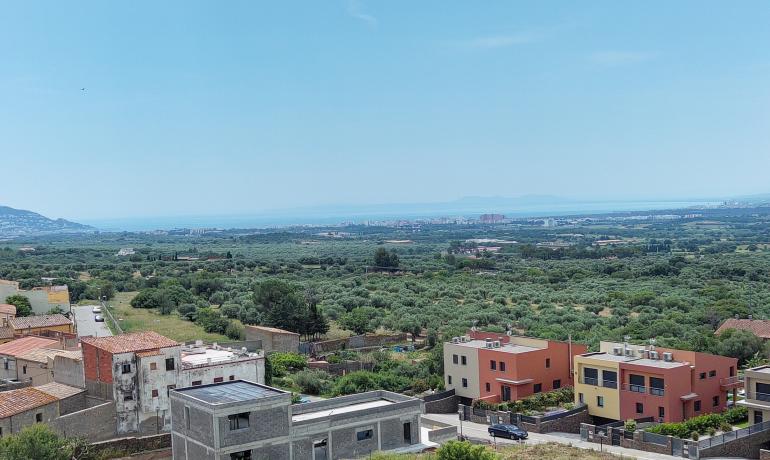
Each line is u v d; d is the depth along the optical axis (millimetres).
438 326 144000
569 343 90688
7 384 83250
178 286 179875
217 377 75938
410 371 105188
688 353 77875
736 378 80500
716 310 146625
